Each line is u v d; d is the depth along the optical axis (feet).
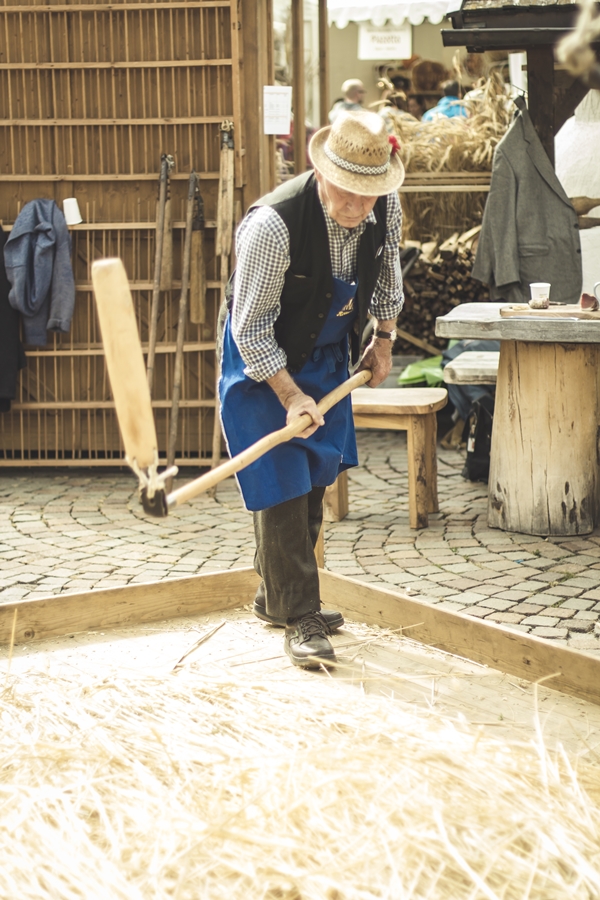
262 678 9.31
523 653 9.45
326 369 9.71
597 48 19.35
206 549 16.07
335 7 32.60
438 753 7.11
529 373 16.08
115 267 6.65
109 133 20.47
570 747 8.01
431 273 25.82
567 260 20.61
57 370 21.38
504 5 20.76
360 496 19.04
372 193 8.30
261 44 20.13
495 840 6.20
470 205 26.20
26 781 7.14
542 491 16.31
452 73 38.70
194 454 21.93
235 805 6.68
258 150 20.29
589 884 5.83
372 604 10.93
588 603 13.32
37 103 20.51
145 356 20.98
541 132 21.62
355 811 6.52
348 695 8.72
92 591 10.81
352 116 8.41
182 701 8.53
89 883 5.94
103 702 8.54
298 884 5.86
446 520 17.38
